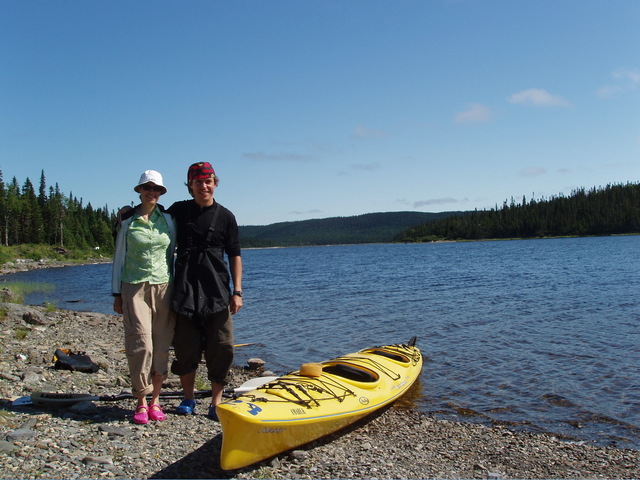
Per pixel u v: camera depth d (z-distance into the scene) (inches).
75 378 291.4
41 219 3272.6
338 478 181.9
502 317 619.5
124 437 193.3
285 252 6018.7
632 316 604.4
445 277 1306.6
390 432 249.0
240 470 180.7
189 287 201.3
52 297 1019.3
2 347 361.4
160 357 209.8
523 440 245.8
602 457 227.0
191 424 215.3
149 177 194.9
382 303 788.6
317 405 217.5
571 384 336.2
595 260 1822.1
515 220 5836.6
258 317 663.8
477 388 329.7
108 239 3850.9
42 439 181.8
